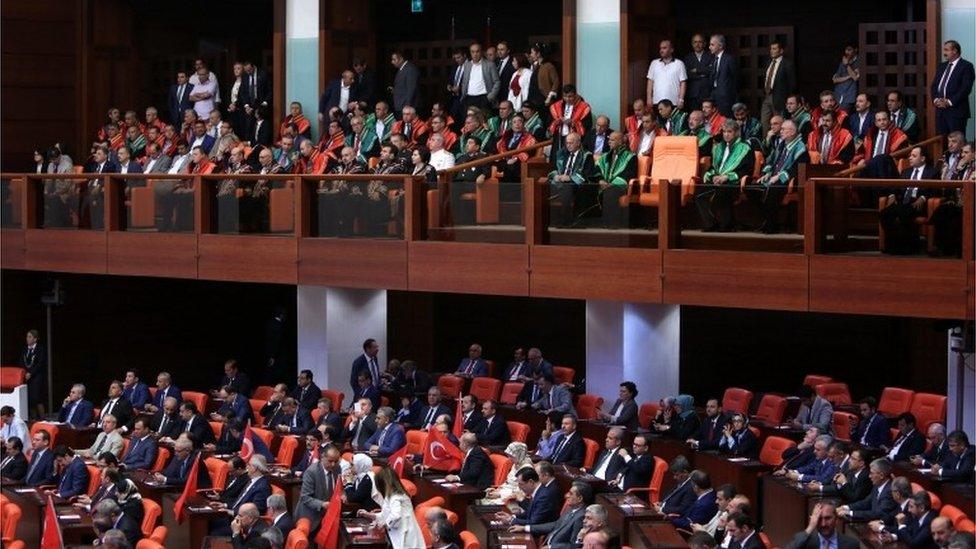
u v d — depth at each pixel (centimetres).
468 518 4294
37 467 4909
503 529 3997
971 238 4212
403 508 3753
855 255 4422
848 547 3381
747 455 4766
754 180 4953
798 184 4600
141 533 3991
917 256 4316
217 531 4347
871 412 4841
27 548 4625
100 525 3966
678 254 4759
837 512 3888
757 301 4606
